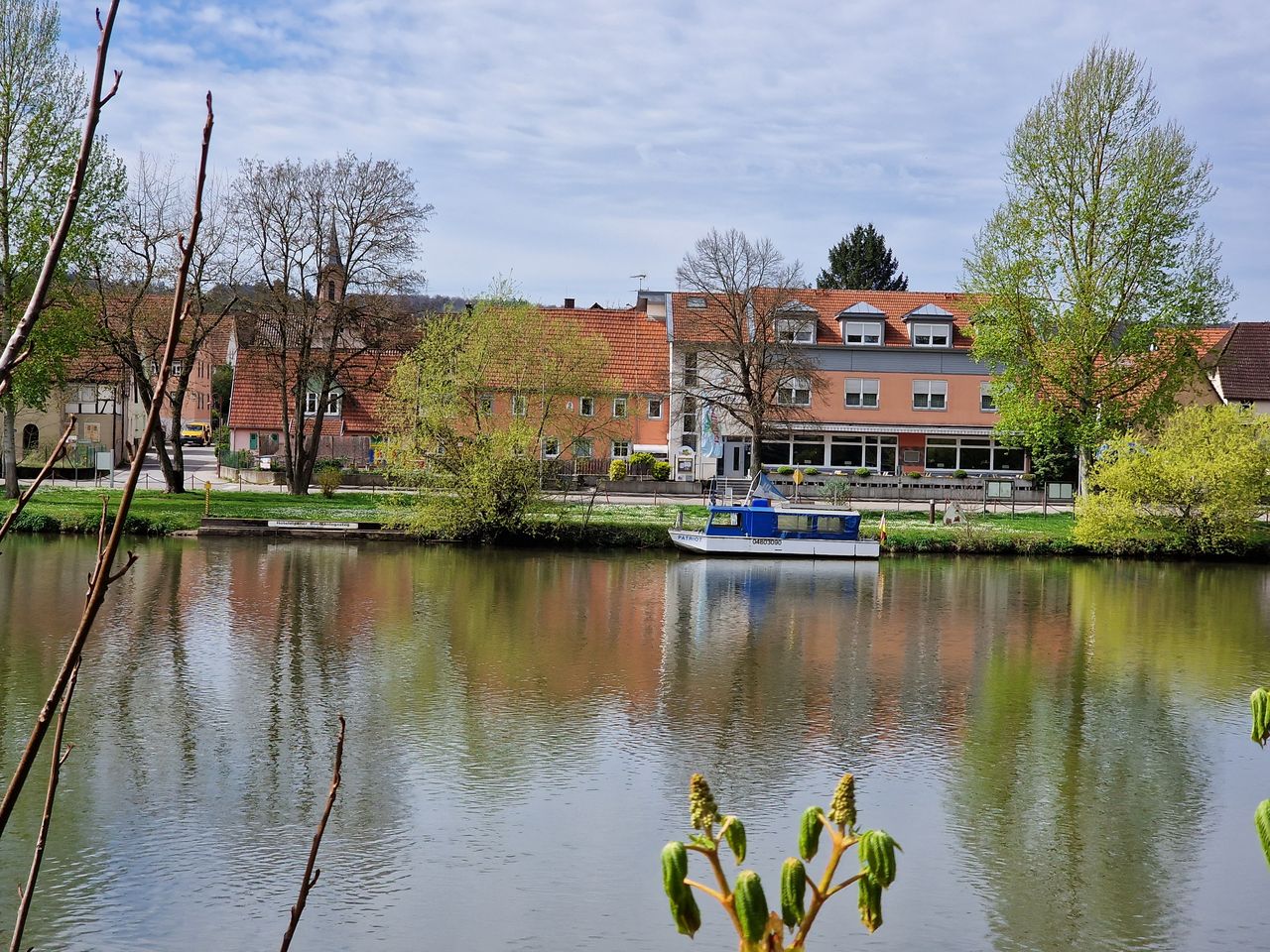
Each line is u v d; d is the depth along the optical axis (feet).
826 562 150.41
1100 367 172.35
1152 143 167.53
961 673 87.40
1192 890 49.47
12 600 102.63
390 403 159.12
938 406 225.97
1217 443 157.79
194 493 181.57
